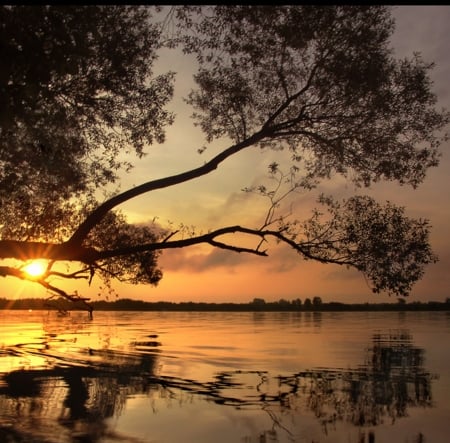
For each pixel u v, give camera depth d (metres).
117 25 10.30
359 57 11.23
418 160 12.23
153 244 10.91
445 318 82.38
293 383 16.70
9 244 10.08
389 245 11.27
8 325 48.44
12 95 8.16
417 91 11.63
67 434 10.59
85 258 10.59
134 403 13.57
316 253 11.47
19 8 8.09
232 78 12.50
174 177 10.90
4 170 11.17
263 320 67.12
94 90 10.47
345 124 12.11
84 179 12.42
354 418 12.19
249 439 10.48
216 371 19.09
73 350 25.72
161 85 11.42
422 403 13.84
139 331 40.38
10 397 14.15
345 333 40.47
